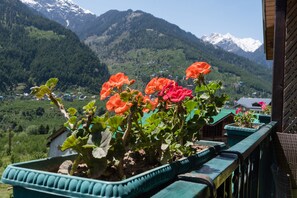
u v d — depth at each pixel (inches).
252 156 93.1
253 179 100.5
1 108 5128.0
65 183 37.6
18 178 40.3
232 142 162.2
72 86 7583.7
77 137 47.8
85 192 36.4
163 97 65.2
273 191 168.6
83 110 50.6
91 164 47.4
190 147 65.0
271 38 327.0
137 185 39.4
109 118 51.0
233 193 65.6
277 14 193.8
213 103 73.1
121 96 54.4
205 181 40.6
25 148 1804.9
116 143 51.1
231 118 301.4
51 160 52.5
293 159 169.9
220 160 55.7
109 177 50.2
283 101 189.9
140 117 61.5
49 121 4490.7
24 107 5206.7
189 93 64.5
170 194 35.0
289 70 191.5
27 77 7662.4
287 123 188.4
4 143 2086.6
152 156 61.8
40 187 38.7
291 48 191.8
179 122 66.1
